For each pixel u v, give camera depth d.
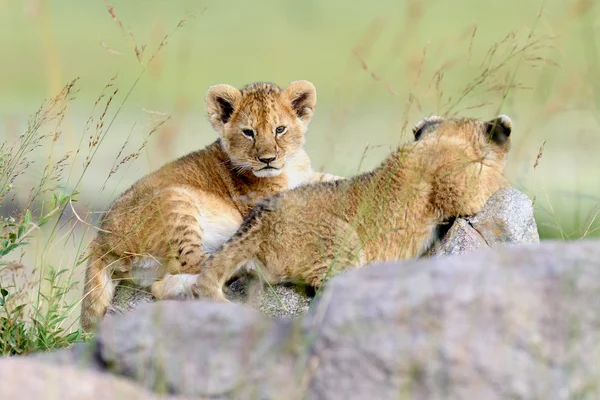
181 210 13.87
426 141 12.73
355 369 7.16
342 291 7.54
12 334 10.69
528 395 7.05
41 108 14.35
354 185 12.29
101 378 7.47
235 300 12.12
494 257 7.64
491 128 12.95
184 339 7.63
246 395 7.39
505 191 12.39
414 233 12.31
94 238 13.55
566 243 7.89
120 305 13.17
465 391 7.04
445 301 7.23
